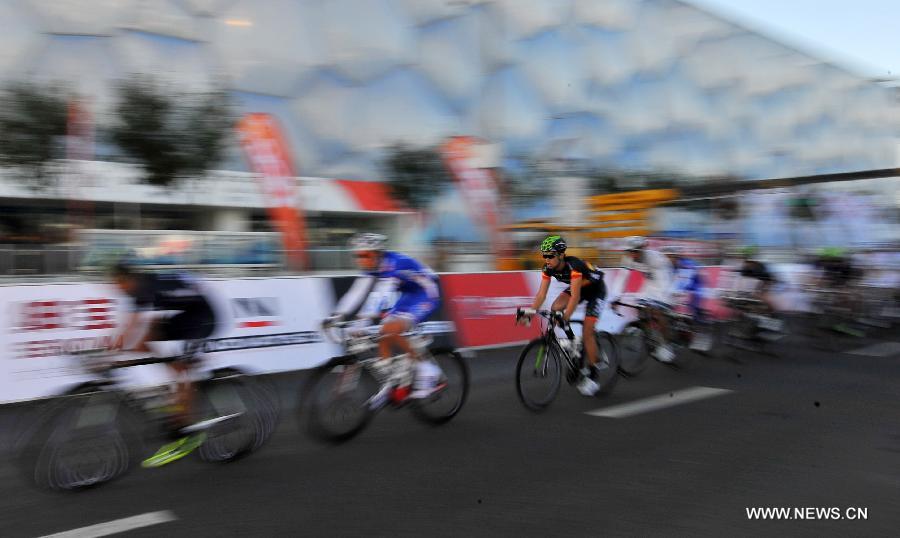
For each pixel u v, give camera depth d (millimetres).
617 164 23188
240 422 4516
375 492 3854
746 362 8672
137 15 16828
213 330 4488
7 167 11492
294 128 19375
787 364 8508
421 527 3342
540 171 18141
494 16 22844
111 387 4086
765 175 33031
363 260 5277
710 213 14195
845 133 38469
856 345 10227
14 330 6074
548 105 23766
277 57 19172
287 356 7566
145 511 3578
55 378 6250
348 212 18641
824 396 6508
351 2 20609
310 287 7895
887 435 5055
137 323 4238
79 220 12461
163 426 4246
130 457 4121
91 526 3373
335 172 20031
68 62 15742
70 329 6387
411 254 10828
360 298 5266
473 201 17641
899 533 3264
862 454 4562
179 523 3408
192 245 8039
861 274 10477
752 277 9289
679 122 28875
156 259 7730
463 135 19484
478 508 3594
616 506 3613
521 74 23297
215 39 18062
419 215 17516
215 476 4164
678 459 4453
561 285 10422
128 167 12453
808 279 10680
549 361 6059
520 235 13812
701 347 8477
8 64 14836
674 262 8367
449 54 22141
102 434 4012
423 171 17406
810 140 36000
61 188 12102
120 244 7598
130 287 4258
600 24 26000
